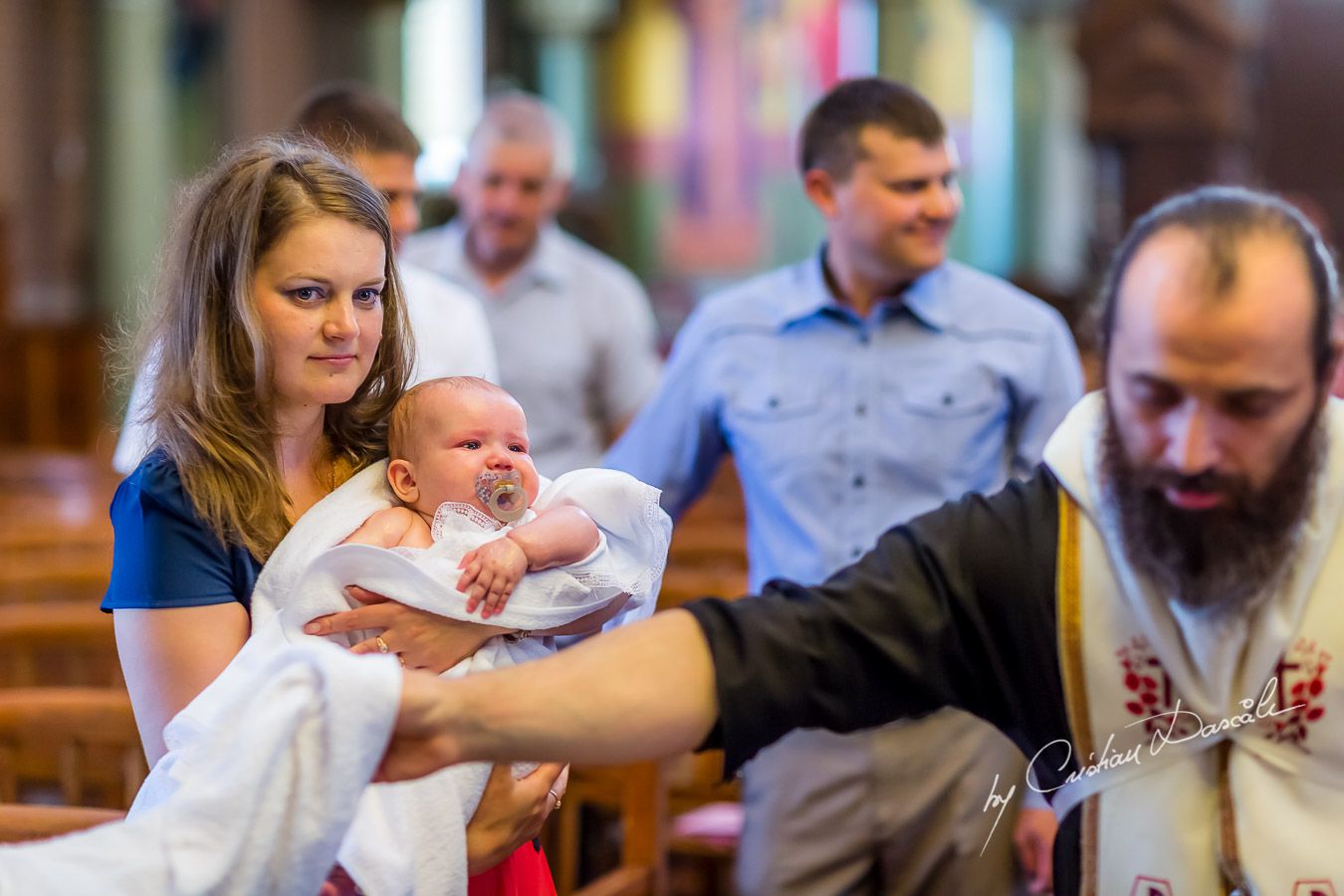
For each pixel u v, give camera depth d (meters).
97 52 11.96
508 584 1.75
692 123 16.98
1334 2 13.83
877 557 1.71
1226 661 1.54
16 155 11.53
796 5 16.64
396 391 1.99
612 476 1.91
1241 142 12.23
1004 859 2.92
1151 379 1.42
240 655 1.72
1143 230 1.48
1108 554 1.62
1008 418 3.13
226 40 11.91
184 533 1.77
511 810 1.76
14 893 1.36
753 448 3.13
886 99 3.00
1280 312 1.38
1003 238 15.88
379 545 1.81
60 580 3.52
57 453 9.55
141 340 1.90
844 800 2.95
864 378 3.08
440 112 14.94
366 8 12.84
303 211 1.76
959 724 2.91
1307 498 1.48
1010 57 15.64
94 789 3.26
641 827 2.68
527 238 4.29
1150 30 10.80
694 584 3.31
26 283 11.62
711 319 3.24
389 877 1.64
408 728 1.42
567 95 16.75
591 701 1.47
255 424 1.81
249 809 1.40
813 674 1.61
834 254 3.12
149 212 12.16
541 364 4.32
